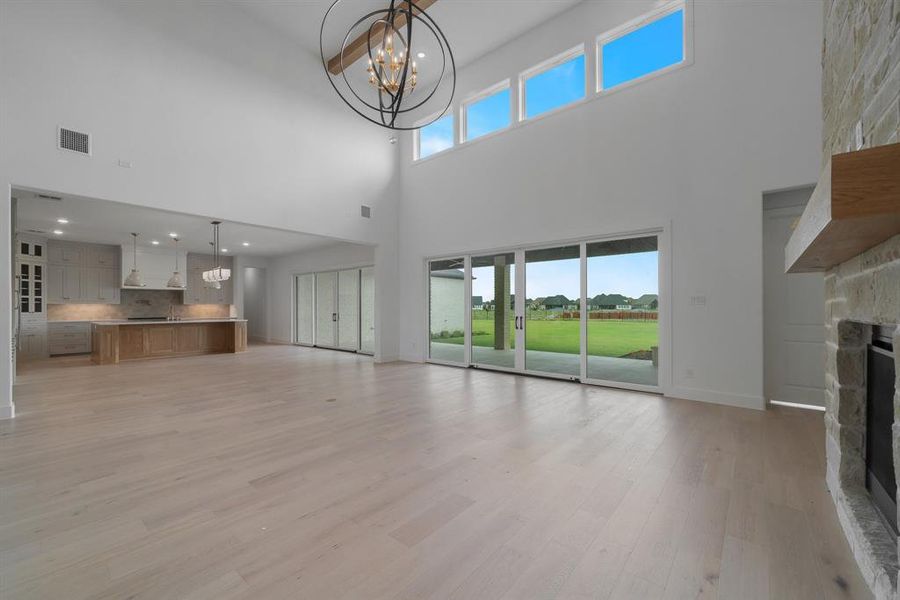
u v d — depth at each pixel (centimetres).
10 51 357
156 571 153
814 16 362
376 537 175
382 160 725
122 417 364
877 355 168
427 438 305
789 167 371
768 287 404
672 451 276
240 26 531
